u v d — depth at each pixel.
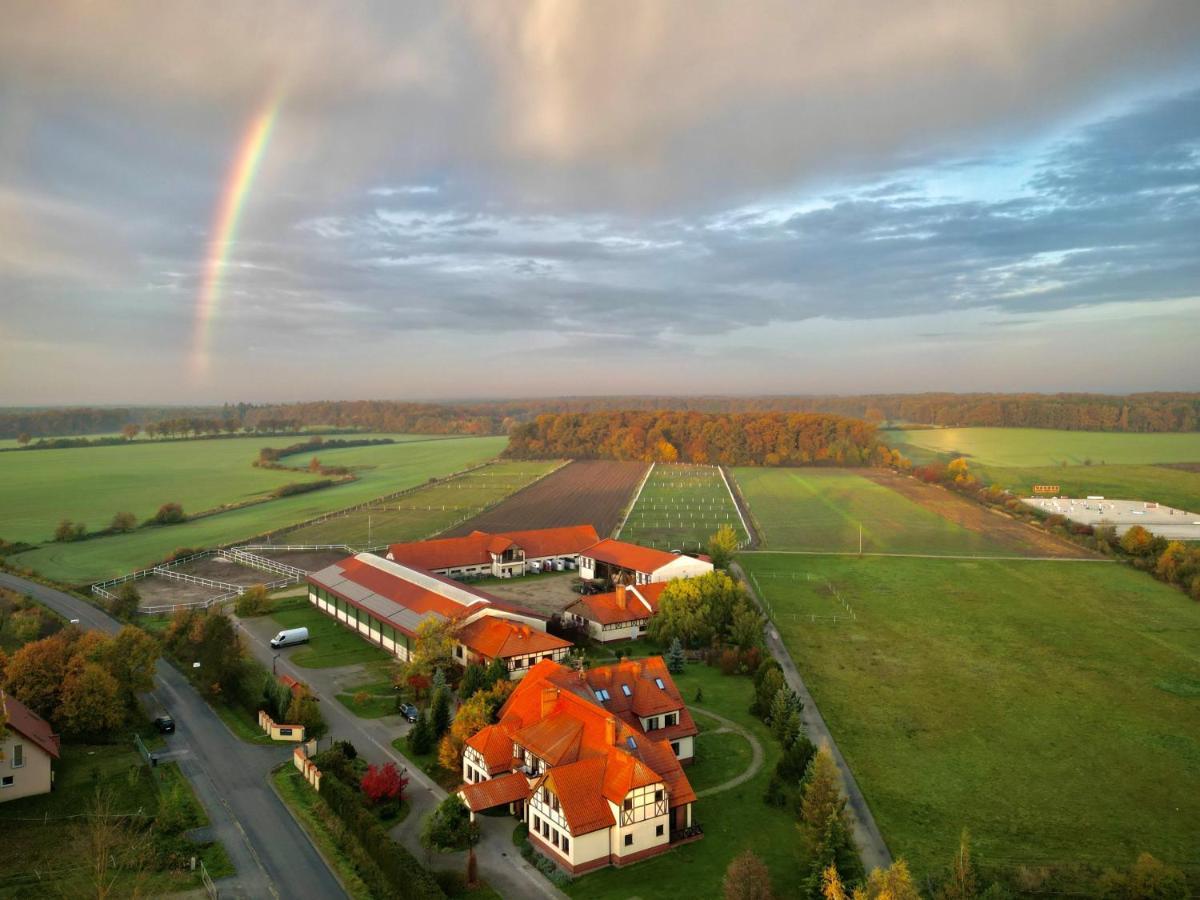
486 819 53.47
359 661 84.88
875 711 72.94
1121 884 44.78
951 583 123.12
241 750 62.94
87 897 41.88
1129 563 136.75
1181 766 62.88
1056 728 69.69
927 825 53.72
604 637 91.25
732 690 78.12
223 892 43.56
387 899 42.91
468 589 91.88
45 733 58.75
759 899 40.91
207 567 132.62
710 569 104.62
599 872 47.19
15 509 196.88
